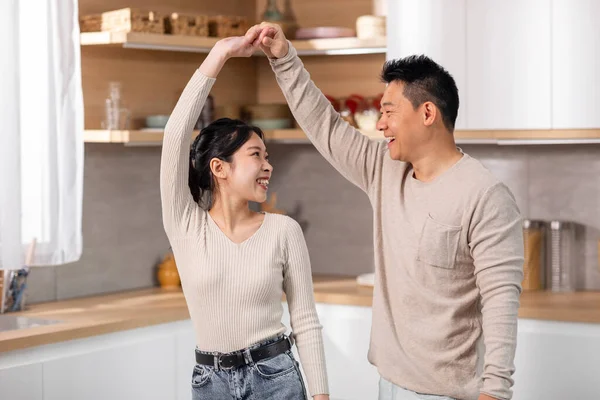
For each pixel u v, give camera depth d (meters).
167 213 2.63
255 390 2.57
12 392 3.46
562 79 4.19
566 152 4.66
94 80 4.56
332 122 2.79
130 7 4.74
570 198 4.66
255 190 2.64
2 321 3.99
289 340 2.67
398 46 4.50
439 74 2.58
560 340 3.90
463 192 2.49
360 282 4.66
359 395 4.32
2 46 3.68
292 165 5.35
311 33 4.80
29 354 3.54
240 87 5.32
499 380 2.38
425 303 2.53
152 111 4.84
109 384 3.82
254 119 4.94
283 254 2.65
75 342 3.72
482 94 4.35
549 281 4.57
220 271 2.57
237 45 2.59
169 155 2.57
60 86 3.97
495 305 2.42
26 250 3.89
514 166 4.78
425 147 2.59
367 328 4.29
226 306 2.58
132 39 4.25
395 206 2.62
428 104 2.56
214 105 4.79
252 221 2.67
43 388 3.57
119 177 4.74
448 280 2.52
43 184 3.91
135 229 4.82
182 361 4.16
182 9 4.99
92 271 4.62
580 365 3.87
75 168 4.04
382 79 2.66
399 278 2.57
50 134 3.91
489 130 4.34
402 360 2.57
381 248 2.67
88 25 4.45
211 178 2.67
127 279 4.79
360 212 5.16
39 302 4.38
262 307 2.59
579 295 4.39
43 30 3.91
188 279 2.61
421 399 2.55
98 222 4.64
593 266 4.61
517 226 2.47
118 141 4.30
